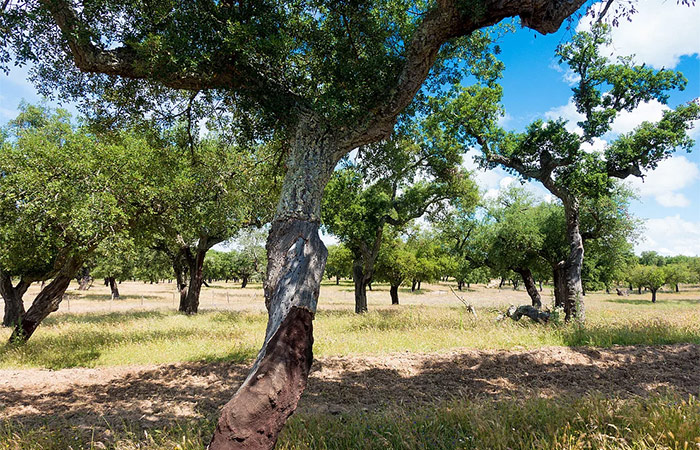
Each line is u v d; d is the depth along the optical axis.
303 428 4.43
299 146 4.67
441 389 6.65
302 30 5.46
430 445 4.04
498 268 21.95
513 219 19.70
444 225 22.97
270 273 3.93
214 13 4.80
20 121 15.62
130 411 5.73
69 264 10.50
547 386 6.76
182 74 4.90
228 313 19.88
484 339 10.25
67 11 4.71
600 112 12.87
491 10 4.14
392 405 5.76
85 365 8.72
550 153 14.08
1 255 9.58
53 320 16.62
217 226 14.86
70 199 8.12
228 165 11.87
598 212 17.19
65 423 5.20
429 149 16.23
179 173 10.86
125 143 10.00
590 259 22.45
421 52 4.46
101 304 29.09
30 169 8.27
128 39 5.02
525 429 4.27
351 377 7.35
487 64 7.84
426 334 11.04
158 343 10.55
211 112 7.27
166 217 10.95
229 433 2.96
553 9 4.07
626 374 7.44
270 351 3.31
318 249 4.05
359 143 4.88
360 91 4.75
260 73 5.09
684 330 11.21
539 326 11.96
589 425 4.22
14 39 4.92
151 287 65.31
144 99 6.78
